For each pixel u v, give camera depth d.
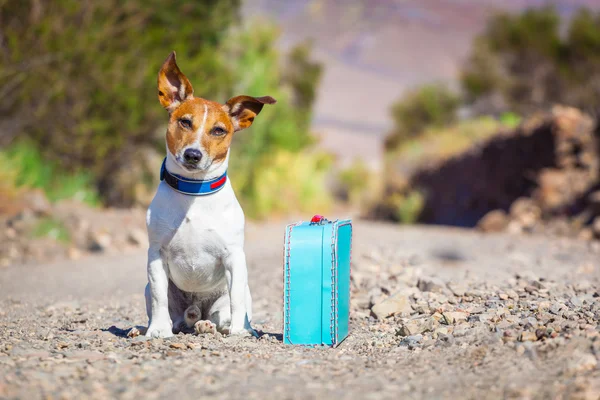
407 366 3.88
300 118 23.52
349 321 5.53
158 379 3.52
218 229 4.66
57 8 11.80
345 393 3.36
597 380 3.30
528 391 3.29
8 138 12.66
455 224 19.30
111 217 12.09
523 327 4.38
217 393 3.32
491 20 27.97
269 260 9.30
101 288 7.69
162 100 4.74
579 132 15.00
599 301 5.39
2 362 3.80
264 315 6.09
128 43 12.71
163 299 4.70
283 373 3.72
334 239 4.60
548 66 26.52
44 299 6.96
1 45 11.40
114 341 4.64
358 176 35.22
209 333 4.81
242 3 16.48
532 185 15.98
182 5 13.79
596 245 10.67
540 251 10.17
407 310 5.52
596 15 25.56
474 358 3.88
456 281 6.54
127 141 13.44
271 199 19.28
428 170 22.45
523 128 16.78
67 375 3.55
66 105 12.48
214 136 4.59
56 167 13.11
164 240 4.67
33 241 10.27
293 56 25.28
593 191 13.72
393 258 8.58
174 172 4.62
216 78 14.34
